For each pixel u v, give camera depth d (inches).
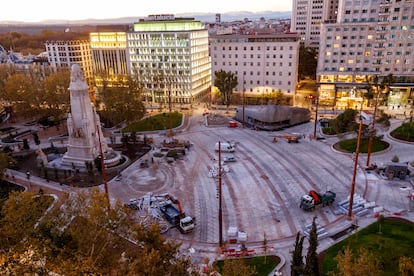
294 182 2546.8
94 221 1302.9
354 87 4813.0
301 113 4126.5
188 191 2464.3
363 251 1418.6
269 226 2001.7
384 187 2410.2
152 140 3622.0
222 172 2733.8
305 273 1279.5
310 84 6417.3
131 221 1432.1
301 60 6461.6
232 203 2277.3
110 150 3110.2
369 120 3912.4
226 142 3526.1
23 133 4069.9
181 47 5339.6
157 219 2049.7
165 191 2472.9
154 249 1179.9
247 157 3085.6
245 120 4335.6
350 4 4645.7
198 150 3329.2
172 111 4987.7
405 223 1919.3
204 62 6072.8
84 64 7263.8
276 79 5128.0
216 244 1852.9
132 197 2389.3
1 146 3457.2
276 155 3110.2
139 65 5689.0
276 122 4001.0
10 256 1214.3
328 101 4992.6
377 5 4510.3
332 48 4803.2
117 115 4040.4
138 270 1106.7
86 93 2807.6
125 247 1403.8
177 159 3095.5
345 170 2721.5
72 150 2930.6
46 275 1224.2
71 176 2728.8
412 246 1669.5
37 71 6323.8
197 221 2079.2
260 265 1636.3
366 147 3090.6
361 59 4729.3
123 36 6018.7
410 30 4407.0
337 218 2052.2
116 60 6161.4
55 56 7111.2
